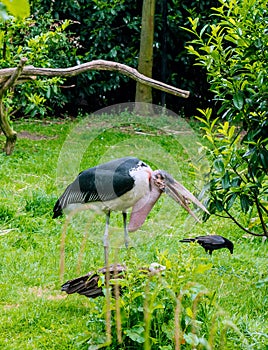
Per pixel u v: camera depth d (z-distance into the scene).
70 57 23.45
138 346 7.76
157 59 25.23
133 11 24.72
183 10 24.62
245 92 10.38
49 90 18.67
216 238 9.95
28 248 11.59
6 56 17.69
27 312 8.97
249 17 10.09
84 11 24.17
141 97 23.02
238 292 10.01
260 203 10.53
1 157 17.42
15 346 8.08
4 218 12.95
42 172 16.45
